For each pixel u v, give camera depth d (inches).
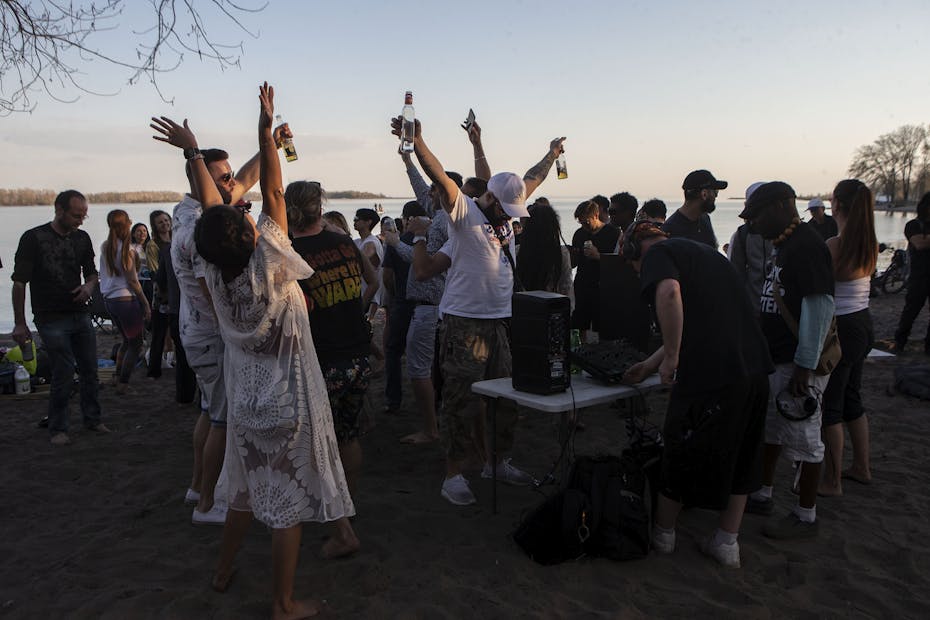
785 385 128.7
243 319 97.0
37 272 187.5
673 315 108.1
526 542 121.4
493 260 139.8
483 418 160.6
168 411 227.0
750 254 171.8
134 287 244.7
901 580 115.0
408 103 132.7
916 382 227.9
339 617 103.0
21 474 167.3
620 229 229.5
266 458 99.0
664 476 118.9
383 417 215.0
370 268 191.8
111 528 135.5
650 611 105.1
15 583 114.5
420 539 129.7
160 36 128.2
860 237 136.2
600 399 124.0
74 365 197.3
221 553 110.1
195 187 123.8
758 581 114.7
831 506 144.0
